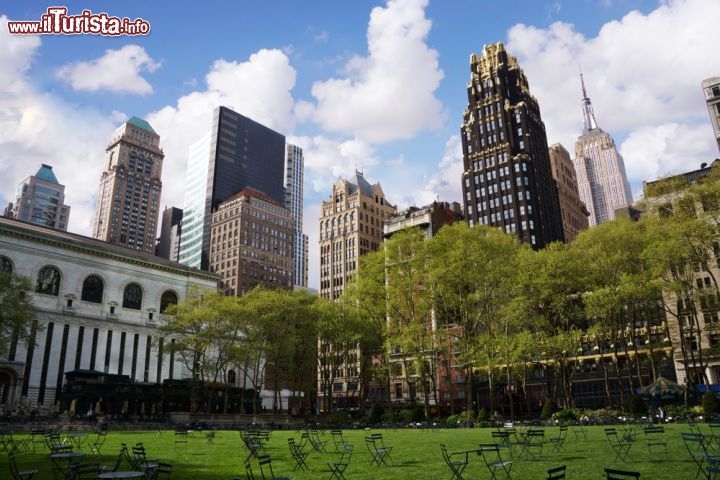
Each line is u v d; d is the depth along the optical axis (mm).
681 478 16703
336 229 170750
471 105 155250
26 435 42375
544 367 82625
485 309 66625
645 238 61812
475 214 144375
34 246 102312
